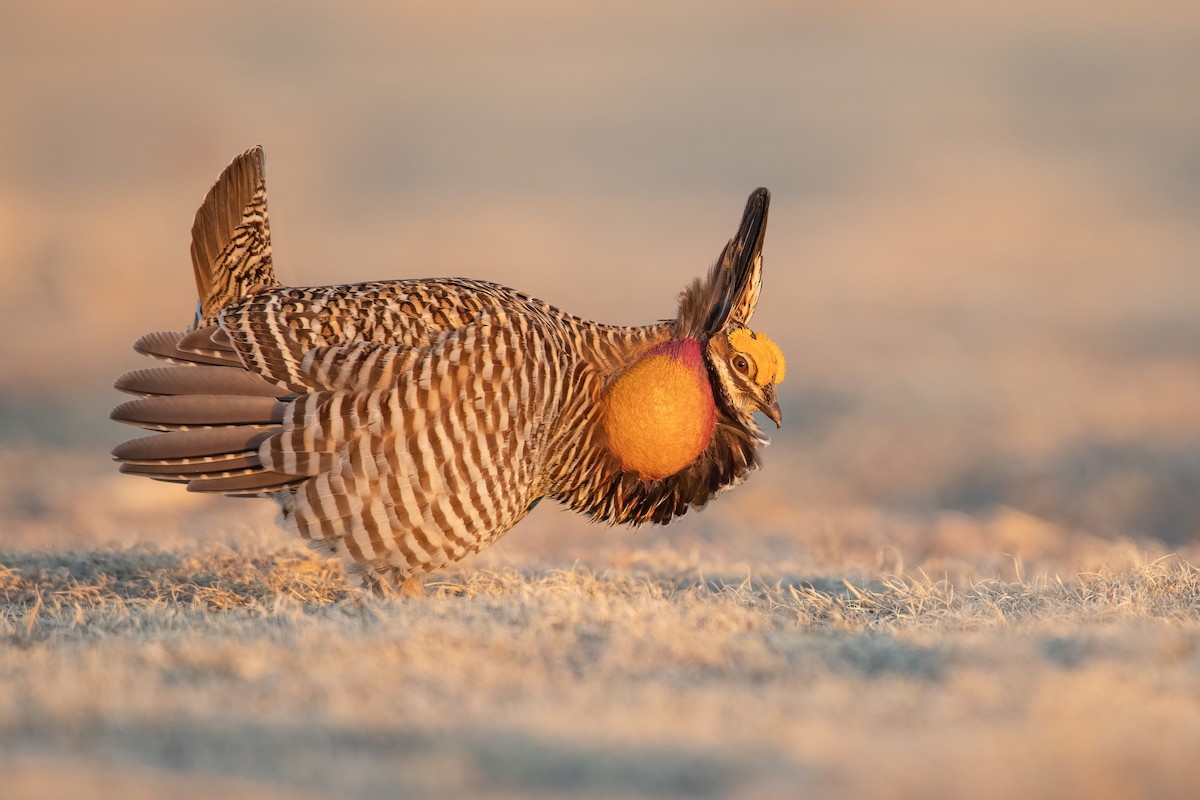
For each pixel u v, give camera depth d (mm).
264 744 8219
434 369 12797
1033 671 9672
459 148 98000
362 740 8305
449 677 9516
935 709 8938
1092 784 7535
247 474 13086
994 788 7516
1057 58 135625
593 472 14445
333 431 12781
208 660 9906
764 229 15297
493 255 59469
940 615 12359
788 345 41531
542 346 13352
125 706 8797
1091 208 73625
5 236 53938
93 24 144625
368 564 13359
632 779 7773
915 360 39125
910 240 65188
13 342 40344
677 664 10086
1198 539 23656
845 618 12602
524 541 21719
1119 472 26906
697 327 14719
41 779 7617
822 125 105062
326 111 109562
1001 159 90125
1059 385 35438
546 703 8992
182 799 7344
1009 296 50969
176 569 15242
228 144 90625
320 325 13000
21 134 91938
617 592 14266
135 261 51375
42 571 15102
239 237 14781
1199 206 73750
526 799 7508
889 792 7492
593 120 109625
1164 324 44594
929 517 23672
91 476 27188
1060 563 18016
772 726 8562
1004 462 28344
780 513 25328
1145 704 8938
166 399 12977
